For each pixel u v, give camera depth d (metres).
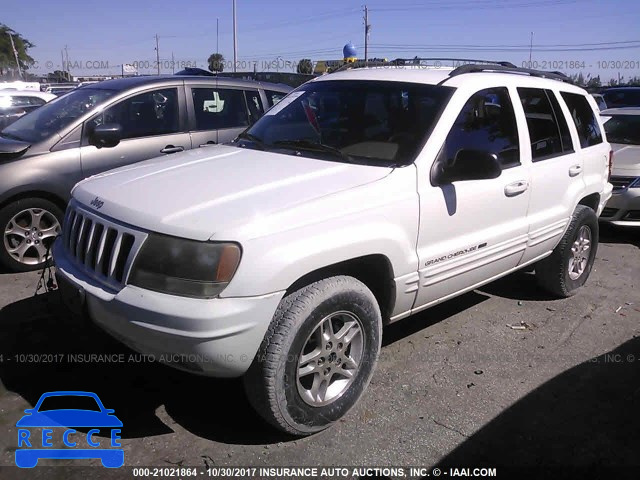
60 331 4.18
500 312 5.06
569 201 4.87
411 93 3.96
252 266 2.72
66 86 23.83
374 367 3.43
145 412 3.35
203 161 3.70
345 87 4.27
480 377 3.90
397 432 3.27
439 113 3.75
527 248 4.50
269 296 2.77
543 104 4.73
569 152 4.94
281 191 3.10
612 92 16.75
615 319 5.00
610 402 3.67
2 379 3.58
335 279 3.10
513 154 4.29
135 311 2.74
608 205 7.54
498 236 4.11
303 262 2.87
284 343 2.87
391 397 3.61
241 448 3.08
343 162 3.59
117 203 3.08
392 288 3.43
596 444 3.24
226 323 2.68
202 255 2.70
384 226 3.26
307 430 3.14
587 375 4.00
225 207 2.90
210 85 6.51
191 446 3.08
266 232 2.80
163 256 2.76
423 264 3.54
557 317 4.99
